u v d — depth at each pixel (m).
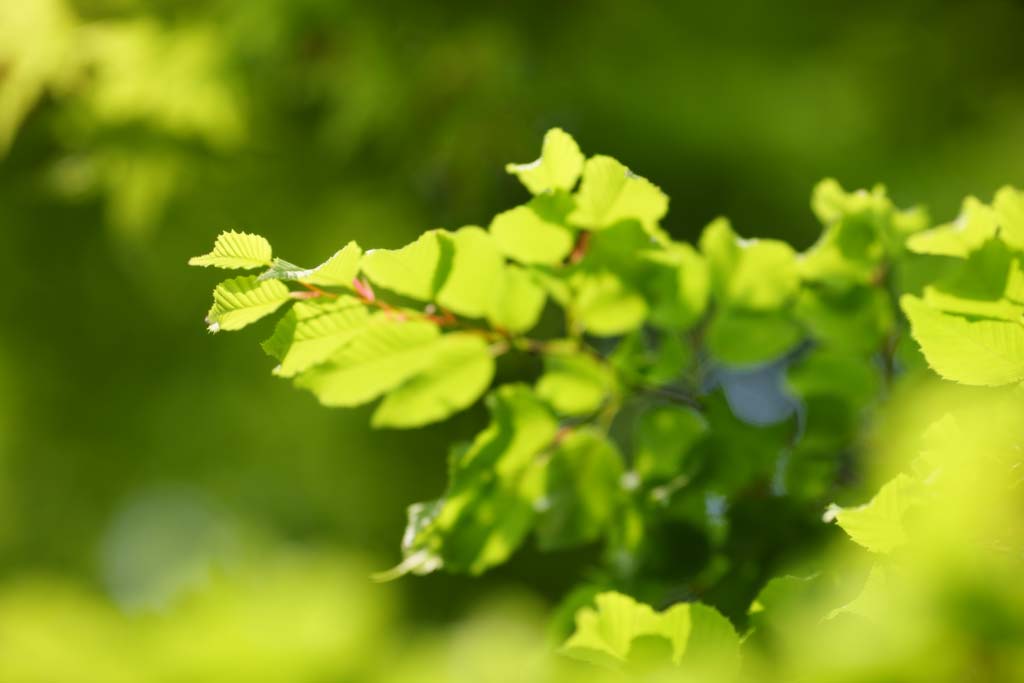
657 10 3.52
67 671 1.26
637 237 1.40
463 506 1.39
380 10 3.42
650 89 3.64
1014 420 1.26
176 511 3.82
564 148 1.37
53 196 3.81
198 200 3.64
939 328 1.28
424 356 1.39
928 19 3.60
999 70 3.58
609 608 1.30
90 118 3.49
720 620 1.29
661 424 1.47
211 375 3.94
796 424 1.46
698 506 1.44
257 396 3.86
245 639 1.27
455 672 1.30
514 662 1.32
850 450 1.46
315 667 1.27
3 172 3.77
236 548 1.33
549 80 3.59
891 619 1.23
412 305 2.11
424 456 3.62
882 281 1.48
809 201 3.77
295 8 3.35
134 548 3.79
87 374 4.04
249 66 3.49
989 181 3.45
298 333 1.34
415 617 2.75
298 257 3.69
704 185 3.88
